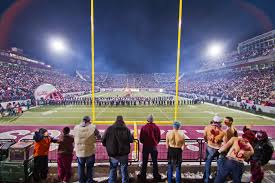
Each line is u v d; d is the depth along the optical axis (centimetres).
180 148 478
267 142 466
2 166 490
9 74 3095
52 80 4300
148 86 6856
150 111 1986
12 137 1043
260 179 469
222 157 443
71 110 2027
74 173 556
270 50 3234
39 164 509
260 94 2380
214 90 3428
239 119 1578
